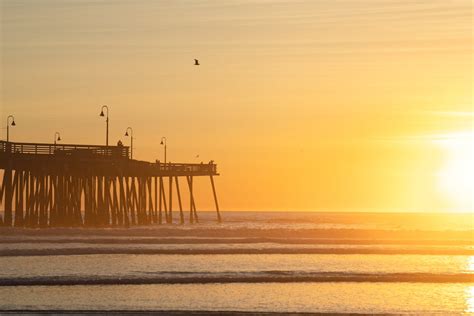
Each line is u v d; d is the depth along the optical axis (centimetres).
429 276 14638
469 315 11681
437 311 11912
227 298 12625
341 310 11894
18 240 19675
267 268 15762
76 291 13000
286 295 12938
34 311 11538
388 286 13875
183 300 12438
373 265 16500
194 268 15588
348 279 14350
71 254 17500
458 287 13850
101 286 13450
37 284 13512
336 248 19425
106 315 11394
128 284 13662
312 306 12156
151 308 11844
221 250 18450
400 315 11638
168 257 17425
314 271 15175
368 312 11781
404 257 18125
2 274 14362
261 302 12381
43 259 16562
